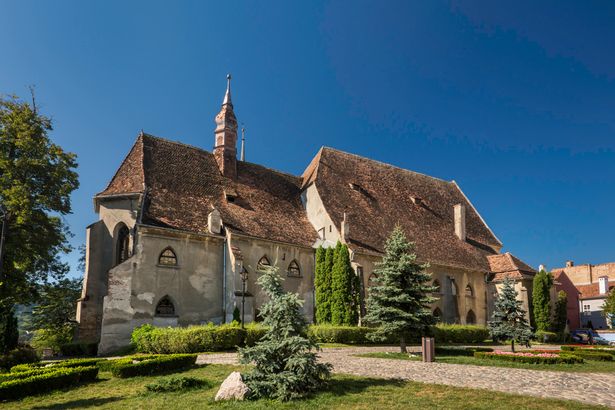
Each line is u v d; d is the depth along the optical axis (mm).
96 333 34500
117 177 38250
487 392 15461
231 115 45719
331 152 52781
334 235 43188
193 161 42719
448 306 48250
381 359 24859
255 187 45469
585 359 27812
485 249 57312
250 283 37938
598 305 81500
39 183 37281
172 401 15312
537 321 50906
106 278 35406
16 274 37094
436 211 56875
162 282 34156
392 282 29203
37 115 38000
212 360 24031
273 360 15672
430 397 14898
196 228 36750
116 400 15906
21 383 16656
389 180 56000
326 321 40188
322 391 15703
